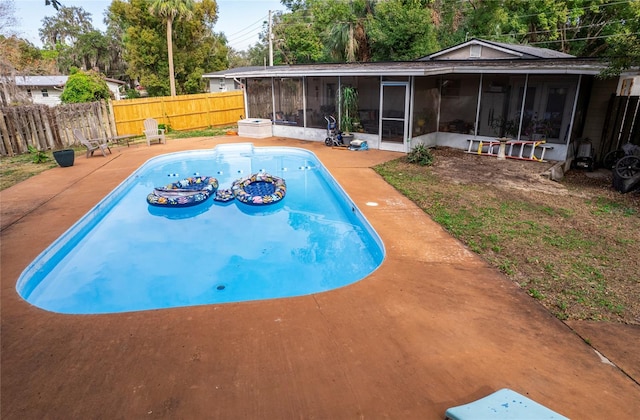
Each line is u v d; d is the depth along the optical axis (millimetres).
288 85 15867
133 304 5422
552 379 3262
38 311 4465
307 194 10070
